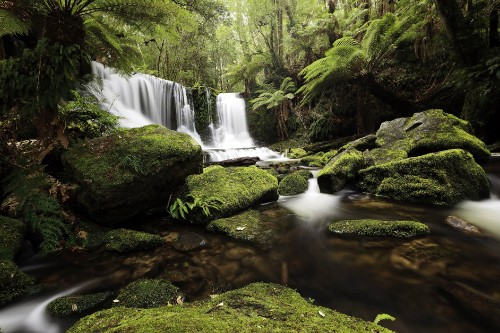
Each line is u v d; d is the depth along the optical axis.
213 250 2.89
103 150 3.86
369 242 2.87
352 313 1.78
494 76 6.66
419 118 5.91
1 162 3.27
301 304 1.68
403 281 2.13
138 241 2.96
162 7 4.46
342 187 5.06
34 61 3.32
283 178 5.83
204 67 19.61
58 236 3.04
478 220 3.36
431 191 4.02
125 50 5.04
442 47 9.09
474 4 7.84
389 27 7.91
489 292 1.92
